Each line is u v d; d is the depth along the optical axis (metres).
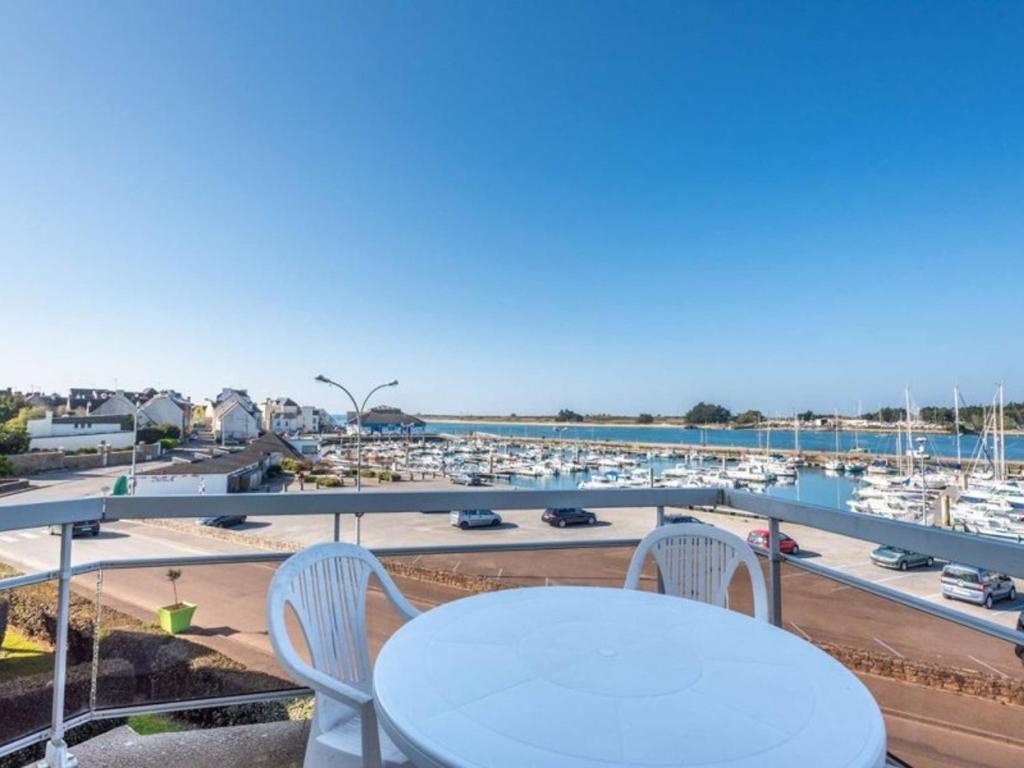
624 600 1.54
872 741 0.83
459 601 1.52
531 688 0.99
